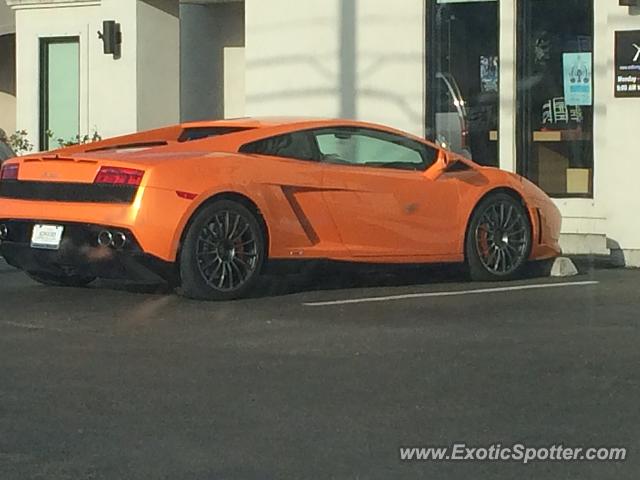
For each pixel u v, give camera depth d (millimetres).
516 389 6668
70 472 5285
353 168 9875
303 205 9516
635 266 12211
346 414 6168
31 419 6070
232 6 16781
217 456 5500
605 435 5824
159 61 15805
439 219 10211
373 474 5266
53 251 9164
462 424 5996
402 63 13820
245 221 9195
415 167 10312
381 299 9562
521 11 13453
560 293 9930
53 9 16188
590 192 13203
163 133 10234
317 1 14094
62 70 16391
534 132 13484
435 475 5254
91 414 6160
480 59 13641
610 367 7184
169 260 8891
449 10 13750
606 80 12688
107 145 10031
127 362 7242
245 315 8727
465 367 7168
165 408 6266
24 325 8359
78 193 9008
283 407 6289
